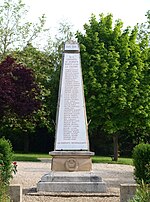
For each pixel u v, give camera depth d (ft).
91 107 110.73
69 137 53.21
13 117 100.89
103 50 112.57
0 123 108.78
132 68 112.37
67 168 52.39
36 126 138.82
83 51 113.29
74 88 53.78
